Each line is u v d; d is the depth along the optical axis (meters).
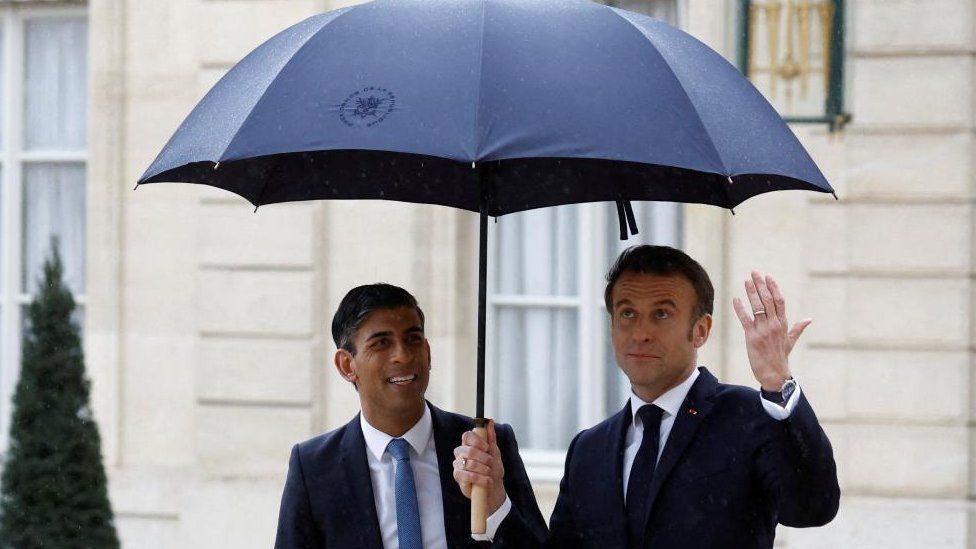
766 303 6.70
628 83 6.29
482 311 7.19
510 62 6.23
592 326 16.47
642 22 6.85
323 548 7.45
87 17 17.42
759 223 15.23
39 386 14.98
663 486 7.01
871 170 15.06
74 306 15.30
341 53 6.44
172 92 16.55
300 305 16.00
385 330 7.26
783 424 6.53
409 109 6.07
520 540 7.09
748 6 15.19
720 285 15.26
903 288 15.02
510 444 7.73
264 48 6.97
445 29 6.43
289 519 7.44
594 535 7.19
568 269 16.62
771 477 6.87
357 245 15.95
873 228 15.07
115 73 16.61
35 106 17.56
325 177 7.94
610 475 7.21
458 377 15.98
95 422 15.23
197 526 16.12
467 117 5.99
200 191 16.28
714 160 6.16
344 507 7.34
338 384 15.99
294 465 7.55
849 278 15.09
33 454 14.90
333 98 6.23
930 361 14.97
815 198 15.12
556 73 6.22
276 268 16.06
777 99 15.19
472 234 16.28
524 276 16.66
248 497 16.02
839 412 15.08
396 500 7.28
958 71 14.94
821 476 6.54
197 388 16.22
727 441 7.01
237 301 16.14
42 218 17.53
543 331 16.62
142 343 16.55
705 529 6.91
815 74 15.12
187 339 16.47
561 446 16.64
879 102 15.04
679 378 7.17
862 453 15.03
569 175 7.87
